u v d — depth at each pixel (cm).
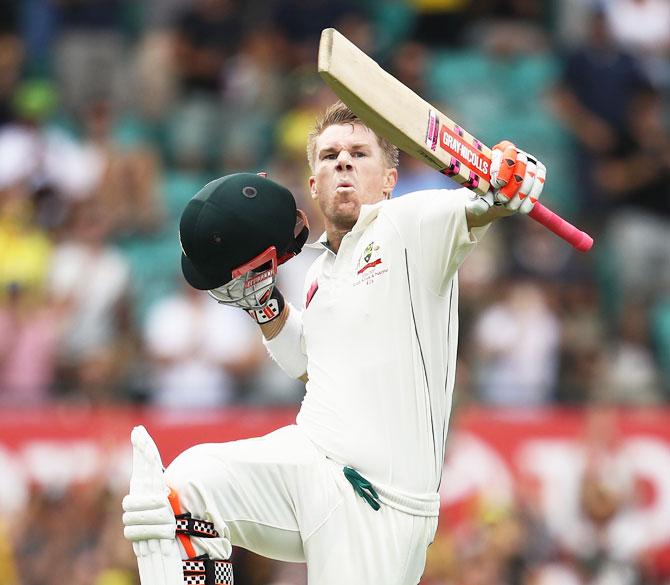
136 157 4194
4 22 4953
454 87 4678
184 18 4738
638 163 4544
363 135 1634
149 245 4062
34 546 3228
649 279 4228
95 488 3266
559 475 3341
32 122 4403
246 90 4591
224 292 1623
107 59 4741
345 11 4741
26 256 3941
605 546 3278
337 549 1541
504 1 4931
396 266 1577
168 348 3609
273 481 1550
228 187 1575
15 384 3631
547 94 4681
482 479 3325
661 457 3372
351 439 1555
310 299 1634
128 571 3147
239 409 3478
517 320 3781
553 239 4050
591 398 3634
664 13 4928
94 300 3809
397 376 1565
